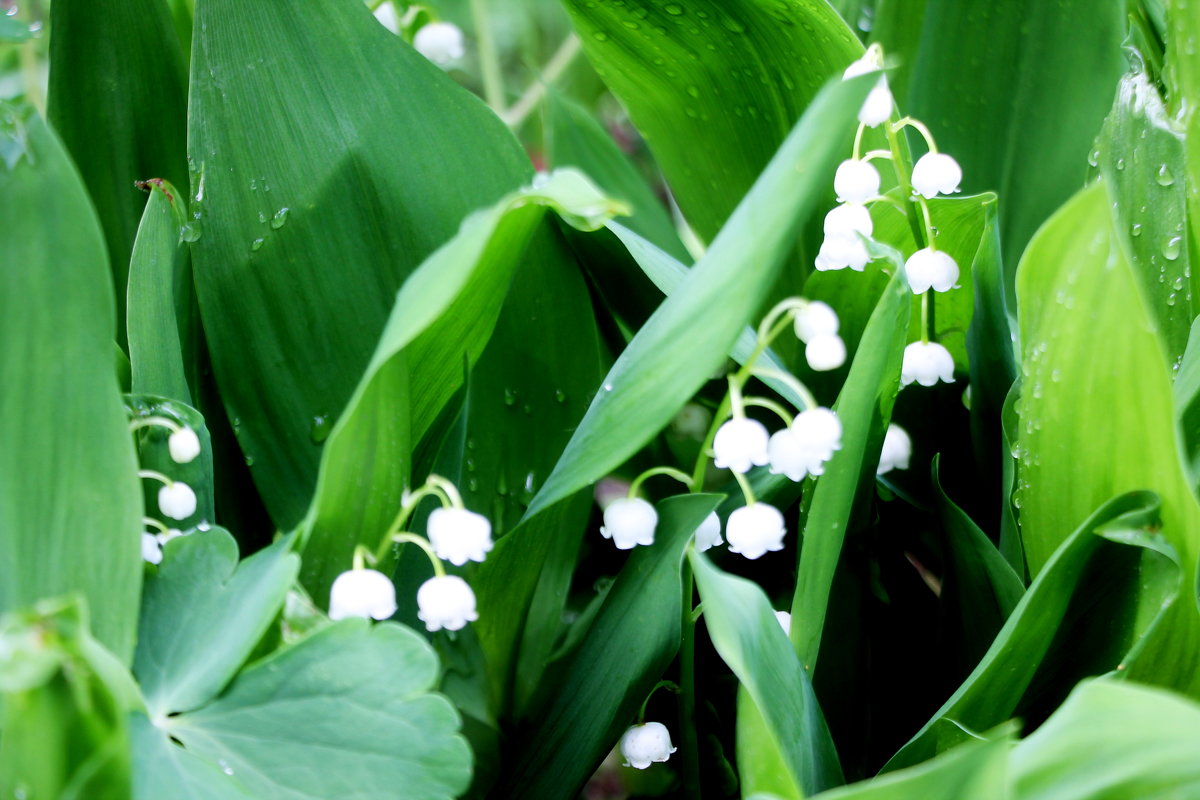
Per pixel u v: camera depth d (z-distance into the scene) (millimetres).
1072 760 448
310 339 525
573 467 481
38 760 444
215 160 522
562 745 497
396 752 459
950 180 508
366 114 527
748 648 465
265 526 543
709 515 497
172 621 472
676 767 523
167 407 503
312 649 464
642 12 542
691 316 468
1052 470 490
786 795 463
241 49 522
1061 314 478
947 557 521
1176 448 469
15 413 464
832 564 491
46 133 469
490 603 526
